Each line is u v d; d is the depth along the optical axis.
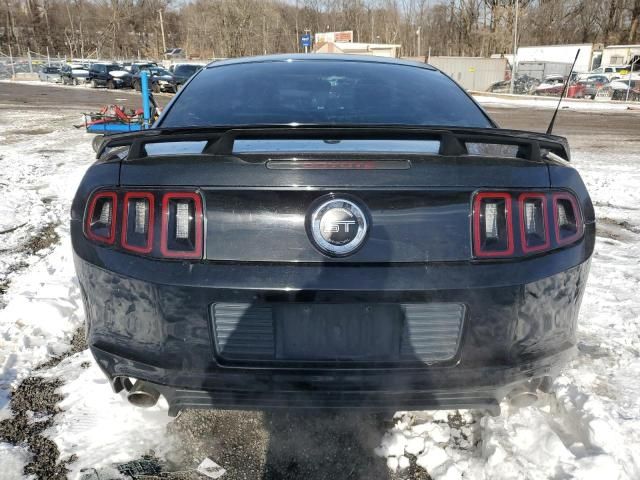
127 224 1.83
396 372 1.78
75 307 3.46
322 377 1.77
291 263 1.74
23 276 4.06
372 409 1.82
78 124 14.52
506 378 1.83
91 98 25.05
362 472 2.09
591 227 2.01
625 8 65.38
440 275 1.74
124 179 1.86
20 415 2.37
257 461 2.13
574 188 1.96
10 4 83.50
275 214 1.74
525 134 1.96
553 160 2.07
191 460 2.12
